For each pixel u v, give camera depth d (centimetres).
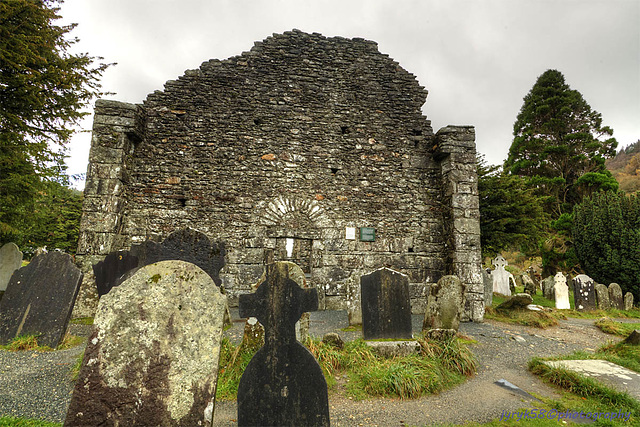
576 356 475
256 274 733
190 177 755
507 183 1056
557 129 2303
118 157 692
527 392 359
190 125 778
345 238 783
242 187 768
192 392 196
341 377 375
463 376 395
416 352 417
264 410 232
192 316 212
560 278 993
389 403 323
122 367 195
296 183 791
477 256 748
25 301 447
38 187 764
